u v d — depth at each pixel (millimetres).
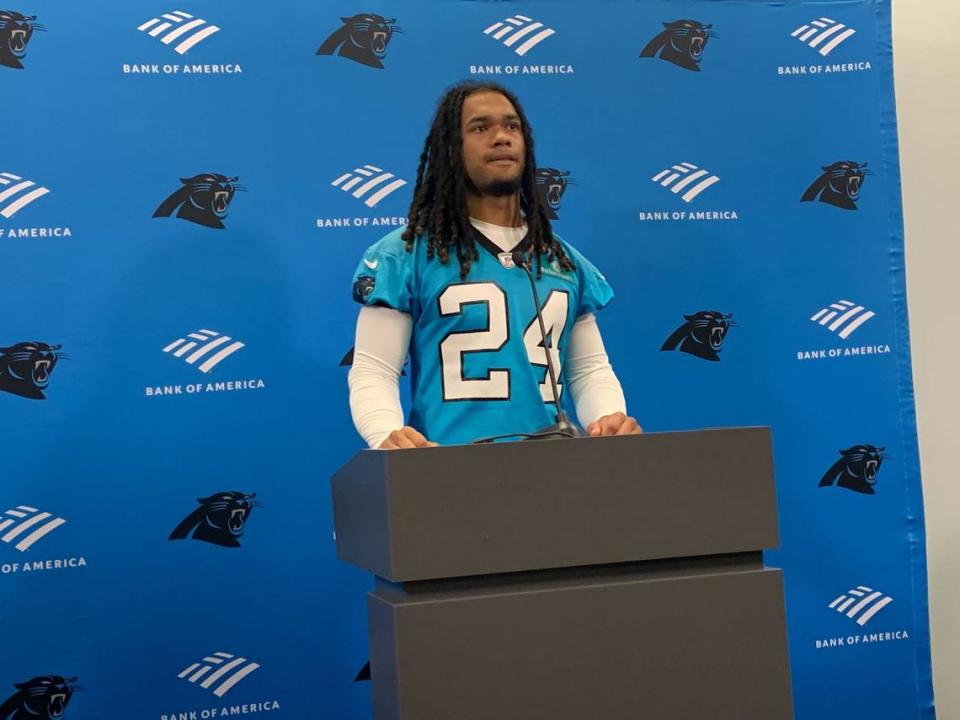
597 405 2383
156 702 2998
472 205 2357
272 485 3105
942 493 3498
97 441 3010
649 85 3387
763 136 3430
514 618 1723
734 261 3389
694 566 1841
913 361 3502
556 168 3316
